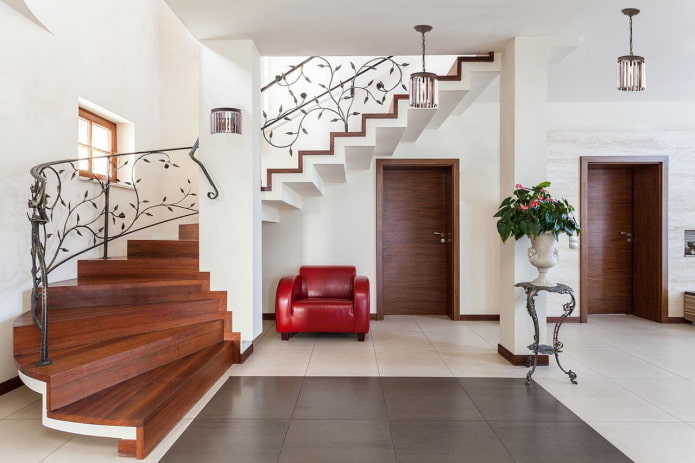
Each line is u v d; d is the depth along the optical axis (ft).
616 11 11.80
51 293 11.66
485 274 20.40
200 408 10.03
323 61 16.79
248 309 13.91
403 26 12.72
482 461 7.73
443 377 12.21
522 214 12.09
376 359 13.98
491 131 20.51
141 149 18.12
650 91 18.98
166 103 19.74
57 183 13.30
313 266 18.62
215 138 13.85
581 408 10.07
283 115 15.94
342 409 9.98
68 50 13.76
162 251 15.37
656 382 11.84
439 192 21.61
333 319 16.16
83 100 14.57
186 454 7.96
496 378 12.13
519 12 11.87
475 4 11.46
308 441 8.46
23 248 11.80
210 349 12.44
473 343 16.05
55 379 8.15
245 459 7.79
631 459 7.82
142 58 18.25
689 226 19.89
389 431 8.89
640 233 21.22
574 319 19.99
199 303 13.08
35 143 12.37
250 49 13.73
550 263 12.10
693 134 20.10
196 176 19.66
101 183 15.37
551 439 8.56
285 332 16.29
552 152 20.22
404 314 21.62
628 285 21.38
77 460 7.75
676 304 19.81
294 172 15.30
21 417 9.53
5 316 11.15
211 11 11.89
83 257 14.66
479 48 14.20
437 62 16.63
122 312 11.43
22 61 11.91
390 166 20.92
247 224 13.84
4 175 11.26
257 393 10.96
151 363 10.50
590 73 16.67
